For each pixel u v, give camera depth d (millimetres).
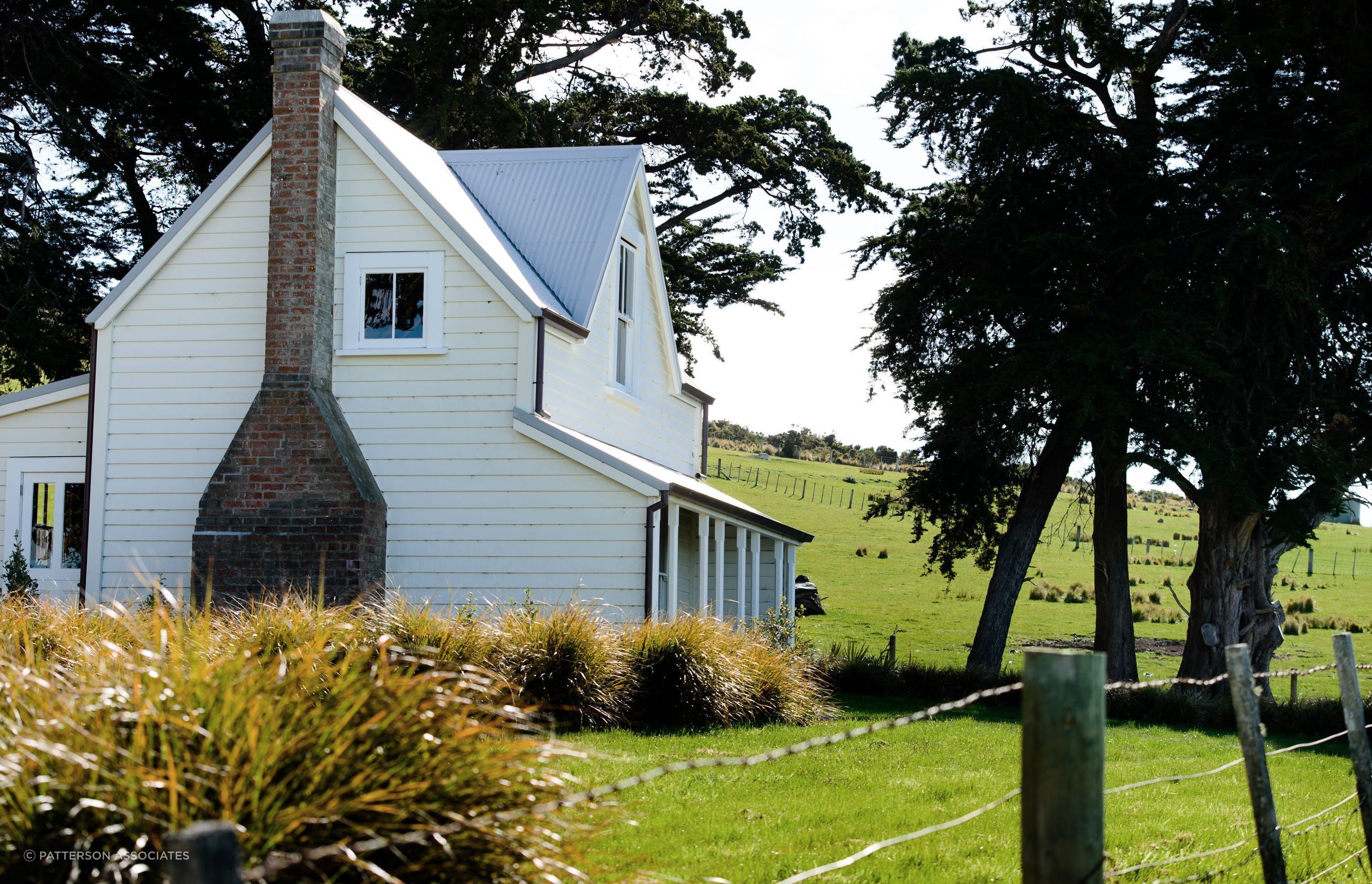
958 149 26672
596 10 35719
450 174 23328
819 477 86875
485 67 35125
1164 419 23406
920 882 7238
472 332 18875
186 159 33906
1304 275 22453
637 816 8539
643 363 24641
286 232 18391
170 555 18891
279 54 18781
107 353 19312
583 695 12773
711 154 35562
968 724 17219
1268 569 25656
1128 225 24391
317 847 3900
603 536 18219
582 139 36531
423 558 18547
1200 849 8500
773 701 15117
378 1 34062
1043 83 26375
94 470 19141
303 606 11664
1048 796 4082
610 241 22125
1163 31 27234
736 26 36719
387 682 4531
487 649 12461
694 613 17453
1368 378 24500
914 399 26656
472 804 4285
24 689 4746
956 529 30062
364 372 18938
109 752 4000
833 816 9164
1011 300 23953
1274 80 25453
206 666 4469
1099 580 27344
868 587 49875
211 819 3855
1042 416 24078
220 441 19000
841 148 36500
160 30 31875
